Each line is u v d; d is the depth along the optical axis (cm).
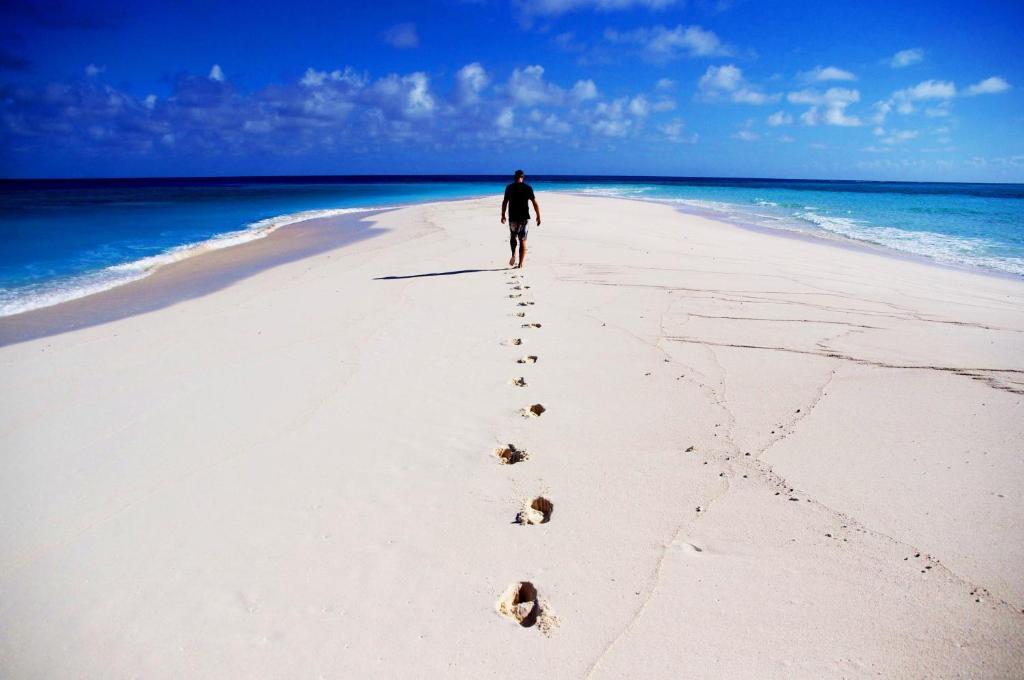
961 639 247
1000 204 3597
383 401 511
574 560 307
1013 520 324
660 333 690
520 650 250
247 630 266
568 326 725
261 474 397
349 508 357
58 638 265
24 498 375
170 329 755
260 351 650
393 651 252
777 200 3988
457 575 298
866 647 246
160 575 303
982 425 441
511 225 1091
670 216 2342
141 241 1764
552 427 458
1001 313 807
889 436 427
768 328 710
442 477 390
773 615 265
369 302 868
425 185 9169
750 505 348
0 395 541
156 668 248
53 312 877
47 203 3672
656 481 378
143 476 398
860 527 324
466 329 719
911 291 948
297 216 2677
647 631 258
